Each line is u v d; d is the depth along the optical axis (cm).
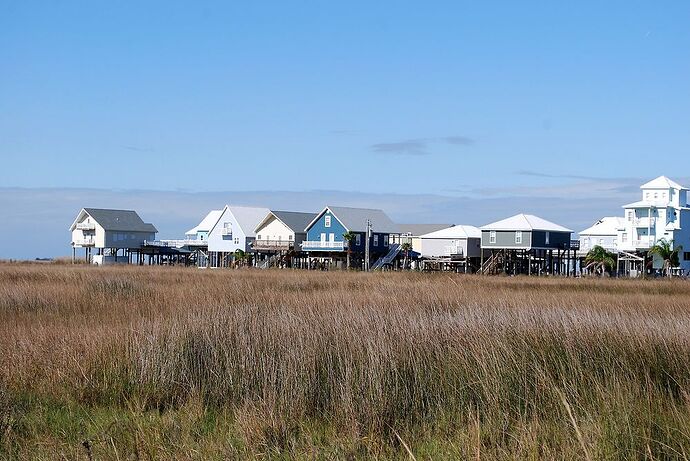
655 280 7094
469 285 5088
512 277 7950
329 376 1562
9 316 2836
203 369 1712
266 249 12462
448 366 1597
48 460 1217
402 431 1355
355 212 12100
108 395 1630
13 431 1363
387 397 1449
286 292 4016
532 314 2130
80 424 1427
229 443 1277
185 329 1881
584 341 1759
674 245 11294
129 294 3769
